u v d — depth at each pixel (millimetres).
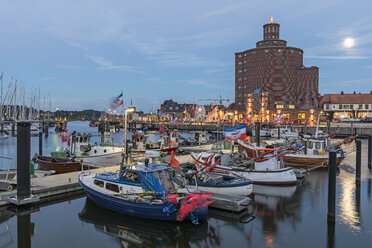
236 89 124250
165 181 15828
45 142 64500
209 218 15477
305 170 25453
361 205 17453
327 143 31562
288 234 13609
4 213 16109
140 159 23688
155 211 14516
